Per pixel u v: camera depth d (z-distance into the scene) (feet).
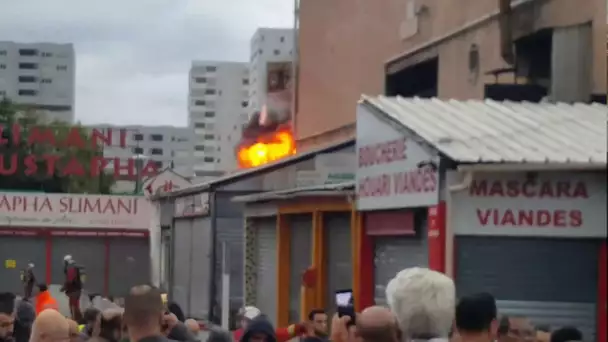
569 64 45.68
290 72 103.40
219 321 67.21
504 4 51.60
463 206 30.22
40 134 178.19
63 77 506.07
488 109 37.24
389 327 17.22
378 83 71.97
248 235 59.41
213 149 532.32
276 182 64.80
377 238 39.29
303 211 49.55
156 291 19.49
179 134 529.45
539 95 45.85
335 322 25.85
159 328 19.88
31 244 125.70
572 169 28.73
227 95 536.83
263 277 57.16
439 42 61.57
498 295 30.01
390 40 70.03
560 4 46.73
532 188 29.55
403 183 34.35
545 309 29.66
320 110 83.71
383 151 36.55
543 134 32.78
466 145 31.14
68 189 187.11
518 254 29.94
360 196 39.14
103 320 26.43
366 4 74.23
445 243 30.58
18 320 38.70
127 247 128.06
